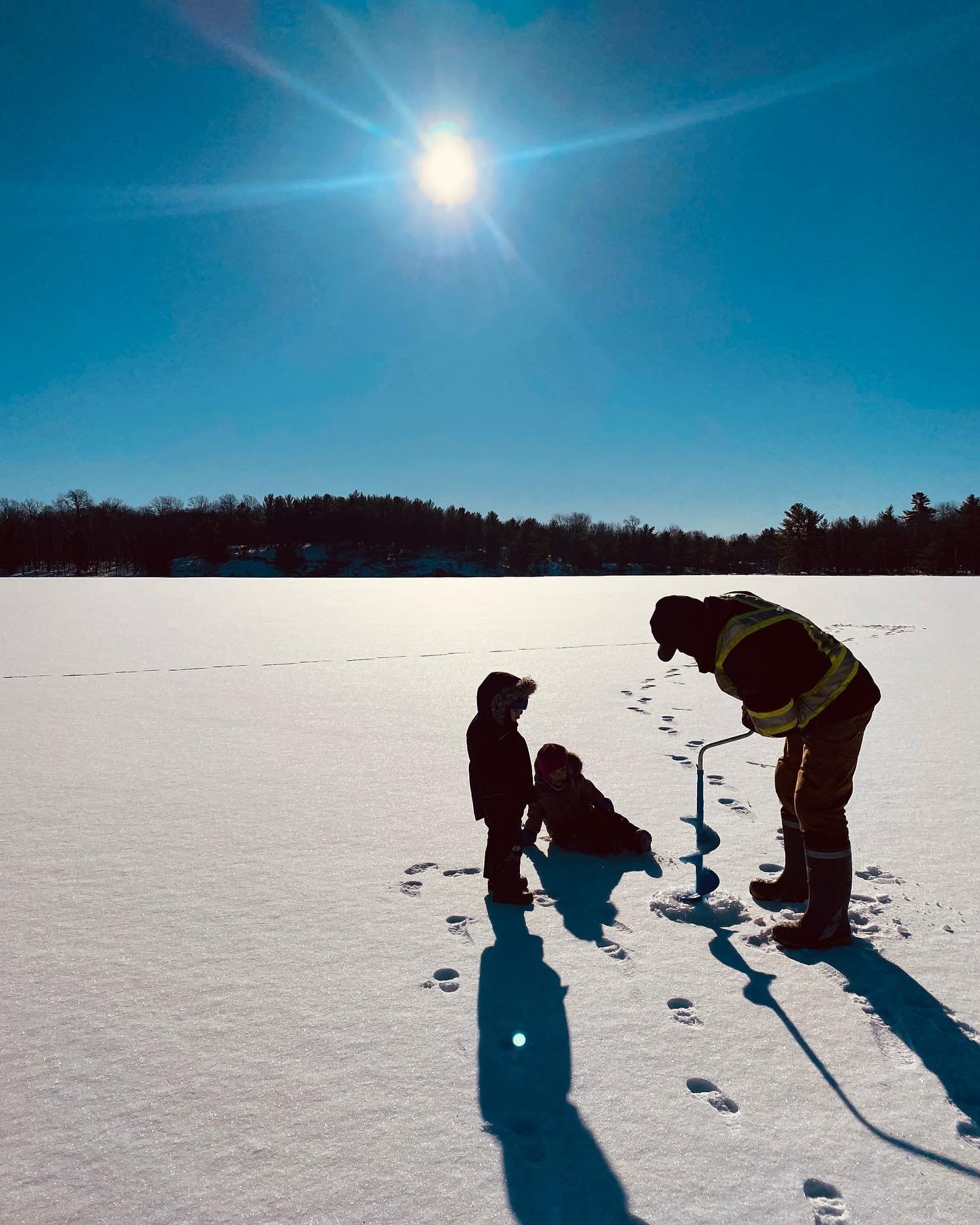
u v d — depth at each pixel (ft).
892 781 16.67
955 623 51.65
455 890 11.58
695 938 10.11
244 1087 7.19
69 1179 6.07
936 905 10.89
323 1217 5.71
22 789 16.49
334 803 15.56
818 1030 8.07
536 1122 6.73
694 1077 7.32
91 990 8.86
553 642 42.37
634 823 14.32
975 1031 8.01
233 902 11.15
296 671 32.63
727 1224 5.65
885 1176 6.12
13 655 37.27
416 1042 7.88
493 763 11.01
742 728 21.91
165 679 30.76
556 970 9.27
